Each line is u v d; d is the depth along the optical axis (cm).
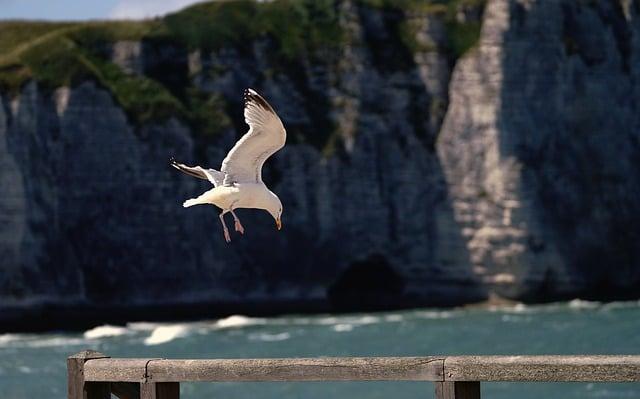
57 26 10925
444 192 10612
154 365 1484
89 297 9581
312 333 8356
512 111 10575
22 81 9550
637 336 7650
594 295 10619
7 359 6800
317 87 10888
